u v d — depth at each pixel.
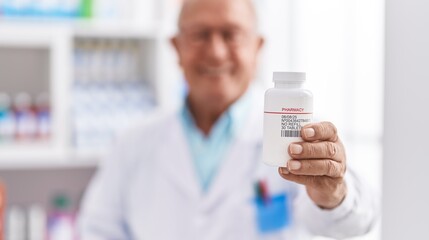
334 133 0.95
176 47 1.90
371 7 2.52
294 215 1.74
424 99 0.89
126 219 2.00
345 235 1.29
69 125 2.80
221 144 1.91
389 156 0.97
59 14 2.79
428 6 0.88
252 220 1.84
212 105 1.86
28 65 3.01
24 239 2.80
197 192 1.87
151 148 1.96
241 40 1.77
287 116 0.94
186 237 1.87
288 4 2.98
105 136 2.80
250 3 1.82
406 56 0.92
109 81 2.99
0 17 2.69
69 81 2.77
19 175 3.06
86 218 2.03
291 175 0.98
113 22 2.78
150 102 2.92
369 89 2.54
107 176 2.00
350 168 1.26
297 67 2.90
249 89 1.96
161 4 2.94
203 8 1.74
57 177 3.10
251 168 1.87
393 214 0.97
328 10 2.72
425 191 0.90
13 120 2.79
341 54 2.65
